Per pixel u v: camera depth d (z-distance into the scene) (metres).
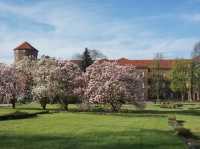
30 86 77.81
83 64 152.50
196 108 92.31
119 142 29.31
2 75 74.88
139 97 70.50
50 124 44.09
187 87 144.62
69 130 37.56
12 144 28.27
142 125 43.91
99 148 26.64
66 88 71.81
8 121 48.09
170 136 33.47
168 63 191.38
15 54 185.75
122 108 81.94
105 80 68.38
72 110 72.56
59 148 26.52
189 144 29.39
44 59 76.25
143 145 28.11
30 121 48.22
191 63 142.62
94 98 67.81
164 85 163.00
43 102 74.44
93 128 39.50
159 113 69.50
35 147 26.91
